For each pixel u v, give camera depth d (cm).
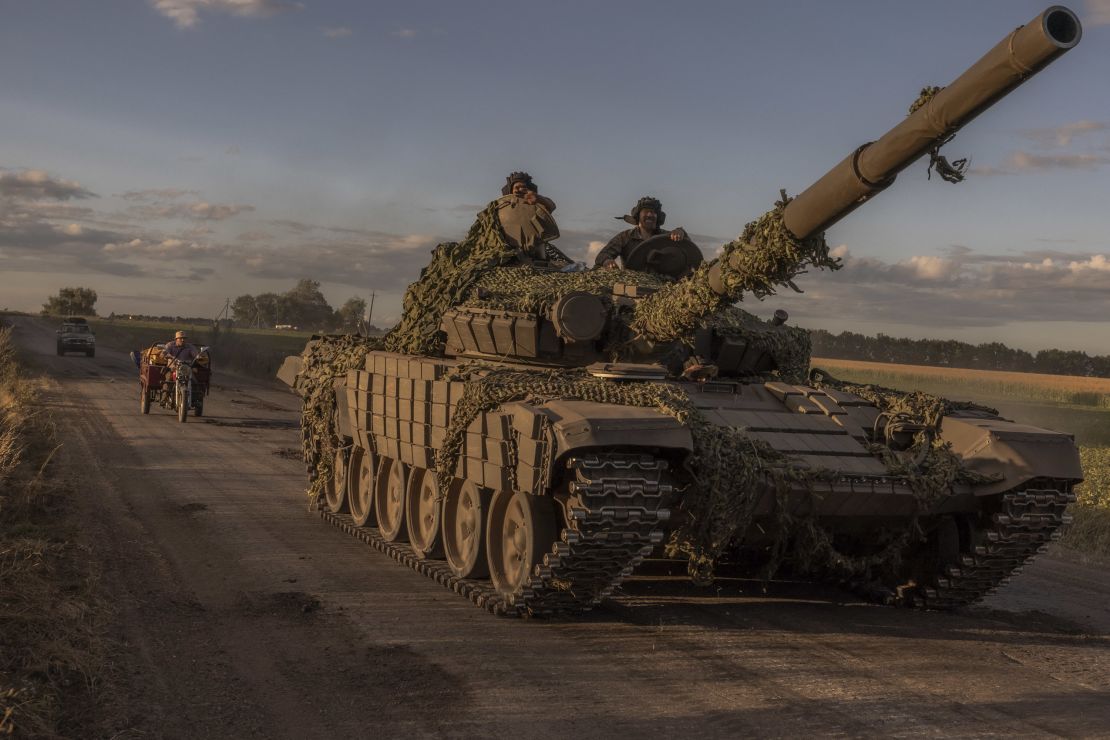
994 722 650
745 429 888
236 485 1559
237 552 1106
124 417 2488
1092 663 803
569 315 995
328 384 1386
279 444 2114
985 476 891
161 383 2605
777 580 1088
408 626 845
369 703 653
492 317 1051
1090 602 1039
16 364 3603
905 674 752
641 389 848
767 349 1137
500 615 895
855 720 645
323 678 699
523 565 873
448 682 700
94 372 4288
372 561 1109
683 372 1044
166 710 621
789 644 831
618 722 632
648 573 1095
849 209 715
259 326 15475
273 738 589
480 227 1290
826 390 1043
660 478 830
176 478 1590
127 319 19000
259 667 717
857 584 1037
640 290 1048
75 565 969
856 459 912
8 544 993
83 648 713
